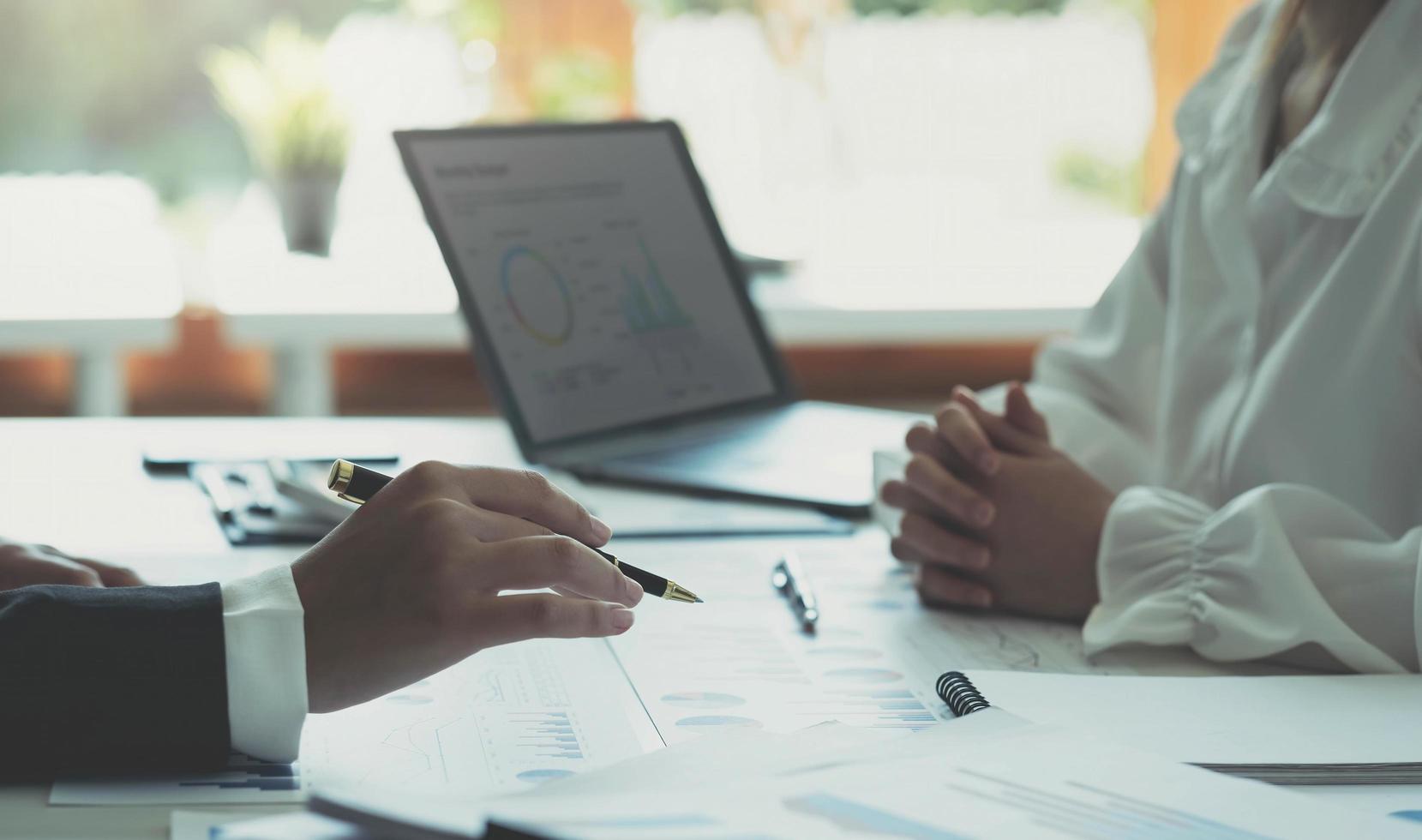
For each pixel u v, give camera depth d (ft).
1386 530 3.18
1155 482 3.78
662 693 2.26
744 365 4.68
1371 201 3.23
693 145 8.79
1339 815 1.63
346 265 7.75
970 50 8.87
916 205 9.01
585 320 4.33
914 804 1.57
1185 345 3.76
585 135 4.53
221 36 8.45
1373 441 3.19
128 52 8.45
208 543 3.21
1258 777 1.90
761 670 2.40
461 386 8.12
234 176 8.78
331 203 8.02
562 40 8.55
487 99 8.57
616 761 1.94
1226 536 2.65
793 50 8.74
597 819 1.42
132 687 1.90
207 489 3.65
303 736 2.04
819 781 1.63
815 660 2.47
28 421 4.73
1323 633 2.49
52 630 1.92
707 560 3.19
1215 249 3.61
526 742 2.02
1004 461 2.97
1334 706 2.22
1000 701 2.17
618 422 4.28
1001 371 8.55
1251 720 2.13
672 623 2.68
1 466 4.01
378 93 8.59
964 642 2.64
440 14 8.48
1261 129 3.67
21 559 2.42
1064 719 2.10
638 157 4.61
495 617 1.99
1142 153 9.02
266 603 2.00
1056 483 2.95
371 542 2.08
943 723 1.99
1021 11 8.84
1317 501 2.70
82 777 1.88
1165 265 4.10
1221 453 3.52
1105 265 8.46
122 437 4.50
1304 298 3.43
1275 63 3.74
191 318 7.07
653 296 4.50
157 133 8.61
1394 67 3.26
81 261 7.54
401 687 2.01
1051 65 8.91
